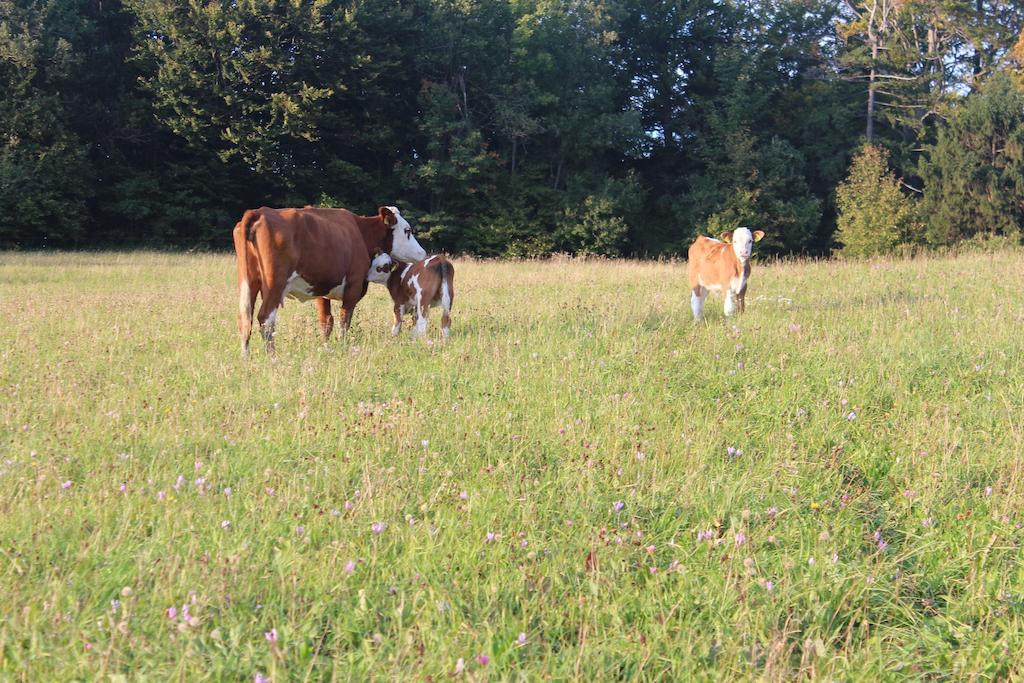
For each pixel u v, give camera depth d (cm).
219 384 786
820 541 449
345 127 4041
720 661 346
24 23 3472
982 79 4644
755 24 5072
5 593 379
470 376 811
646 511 494
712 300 1354
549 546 441
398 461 562
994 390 749
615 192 4400
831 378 781
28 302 1380
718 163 4622
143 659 336
